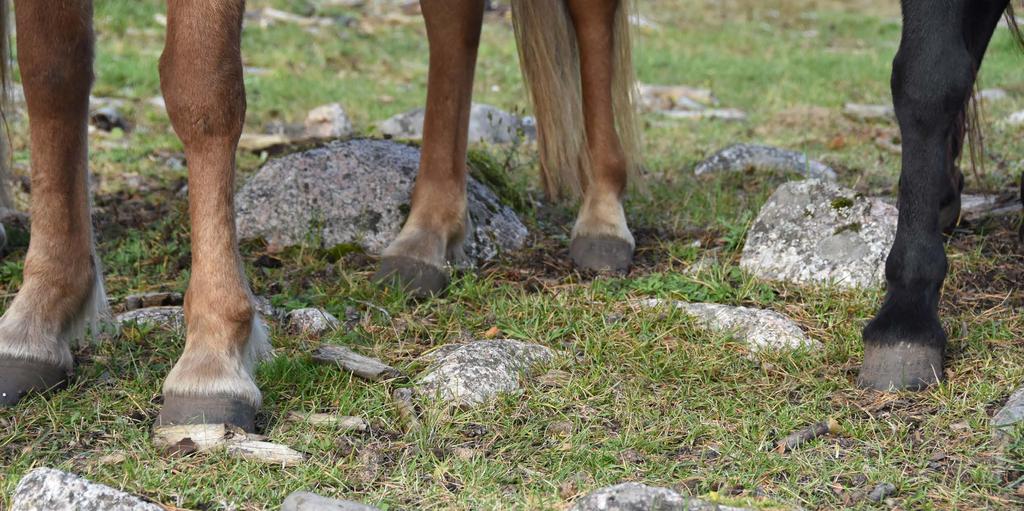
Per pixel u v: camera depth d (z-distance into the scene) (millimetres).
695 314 3902
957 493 2652
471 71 4398
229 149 3018
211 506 2641
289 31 12555
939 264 3246
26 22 3184
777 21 16500
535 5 4555
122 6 12383
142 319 3844
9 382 3172
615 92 4777
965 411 3076
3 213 5188
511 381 3375
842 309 3908
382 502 2650
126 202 5641
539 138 4770
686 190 5688
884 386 3252
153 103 8727
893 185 5984
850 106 9523
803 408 3199
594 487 2734
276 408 3207
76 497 2512
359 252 4590
